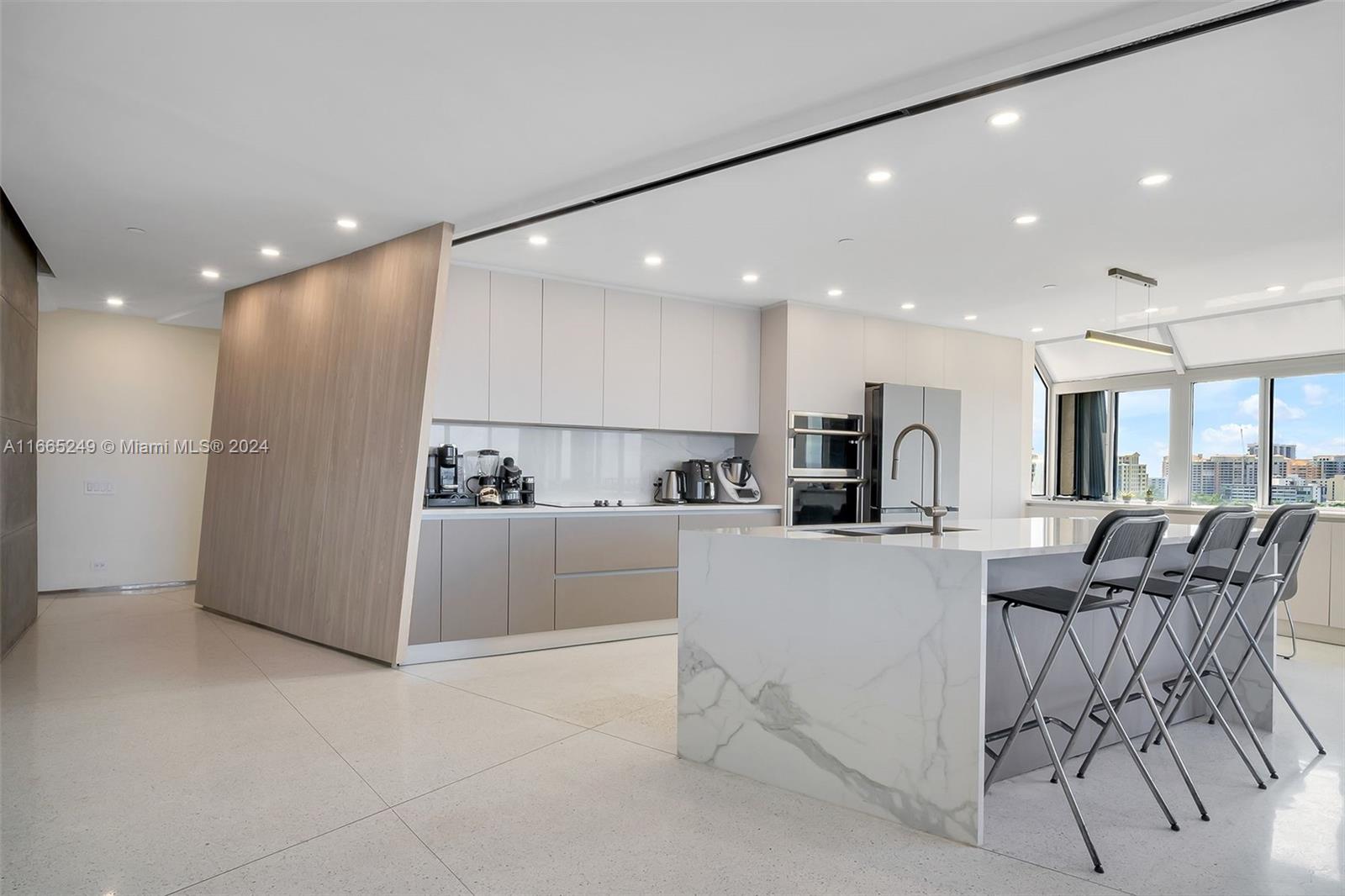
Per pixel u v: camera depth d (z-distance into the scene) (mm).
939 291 5672
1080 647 2557
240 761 2961
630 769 2916
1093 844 2322
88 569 6887
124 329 7039
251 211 4148
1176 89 2693
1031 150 3207
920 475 6473
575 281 5438
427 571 4504
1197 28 2309
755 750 2838
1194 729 3494
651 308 5766
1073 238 4387
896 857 2246
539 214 4020
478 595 4684
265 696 3818
